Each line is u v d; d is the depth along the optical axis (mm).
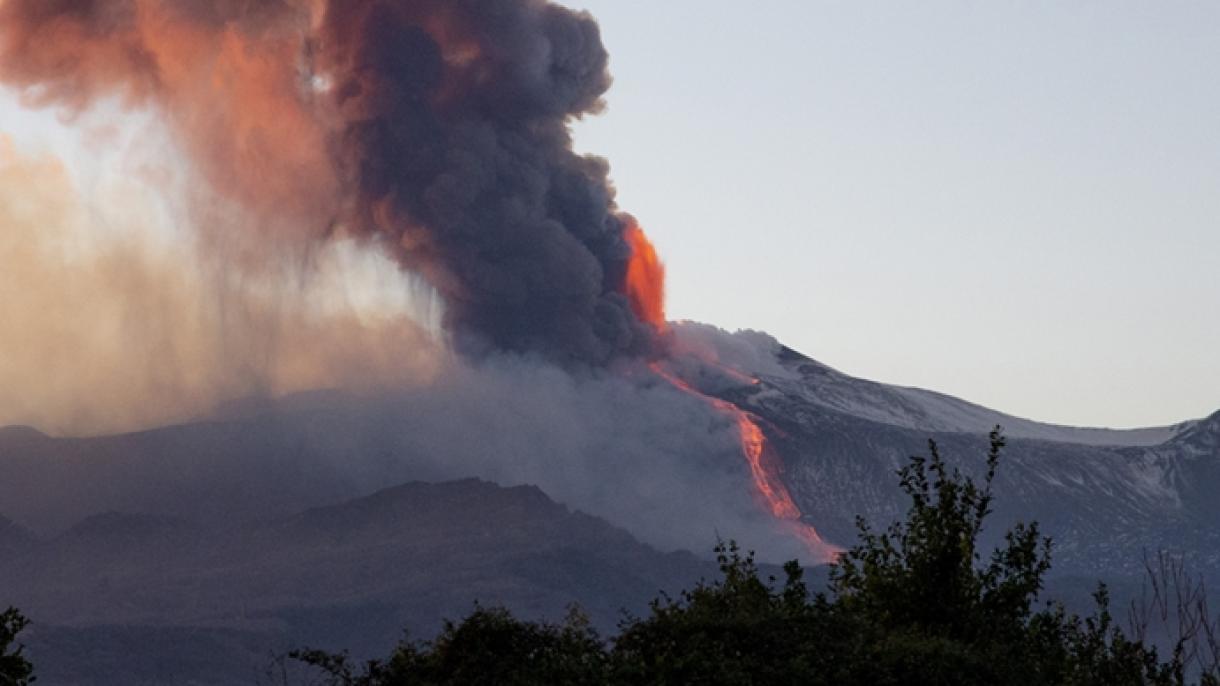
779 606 63094
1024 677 61594
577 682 54094
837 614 62906
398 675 57500
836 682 55750
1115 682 65625
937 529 67562
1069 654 67188
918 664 58031
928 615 66000
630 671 53719
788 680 55031
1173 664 66250
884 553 68375
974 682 58938
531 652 57656
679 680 53969
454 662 57500
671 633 57594
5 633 50375
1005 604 67438
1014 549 68688
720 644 56094
